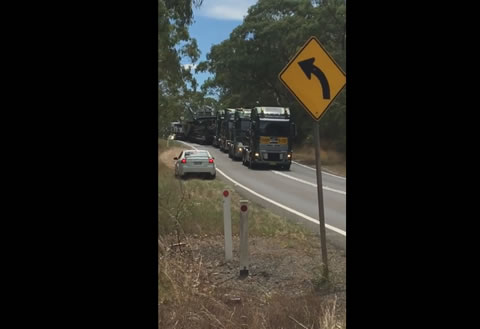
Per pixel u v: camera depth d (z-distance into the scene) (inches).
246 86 2596.0
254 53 2458.2
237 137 1675.7
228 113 2012.8
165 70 753.0
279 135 1411.2
